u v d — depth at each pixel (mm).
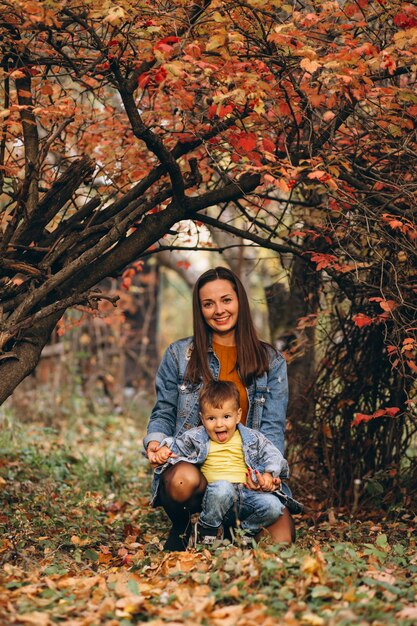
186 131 4824
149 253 5520
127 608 3254
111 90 6613
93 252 4539
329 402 5754
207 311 4523
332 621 3016
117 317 7934
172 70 3902
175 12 4363
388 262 4965
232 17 4520
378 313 5414
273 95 4555
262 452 4332
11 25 4430
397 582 3512
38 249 4590
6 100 4742
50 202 4688
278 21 4598
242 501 4262
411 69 4621
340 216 5223
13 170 4754
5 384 4422
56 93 5480
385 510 5520
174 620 3139
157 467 4410
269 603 3270
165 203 5676
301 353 5828
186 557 3982
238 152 4758
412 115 4699
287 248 5395
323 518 5438
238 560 3609
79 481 6969
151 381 12461
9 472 6629
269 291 6691
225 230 5309
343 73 4227
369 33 4891
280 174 4832
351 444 5680
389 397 5609
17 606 3311
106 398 11555
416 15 4367
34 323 4406
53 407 10203
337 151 4965
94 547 4750
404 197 5035
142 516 5641
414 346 4602
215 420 4289
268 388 4570
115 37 4422
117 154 5840
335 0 4660
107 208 4938
